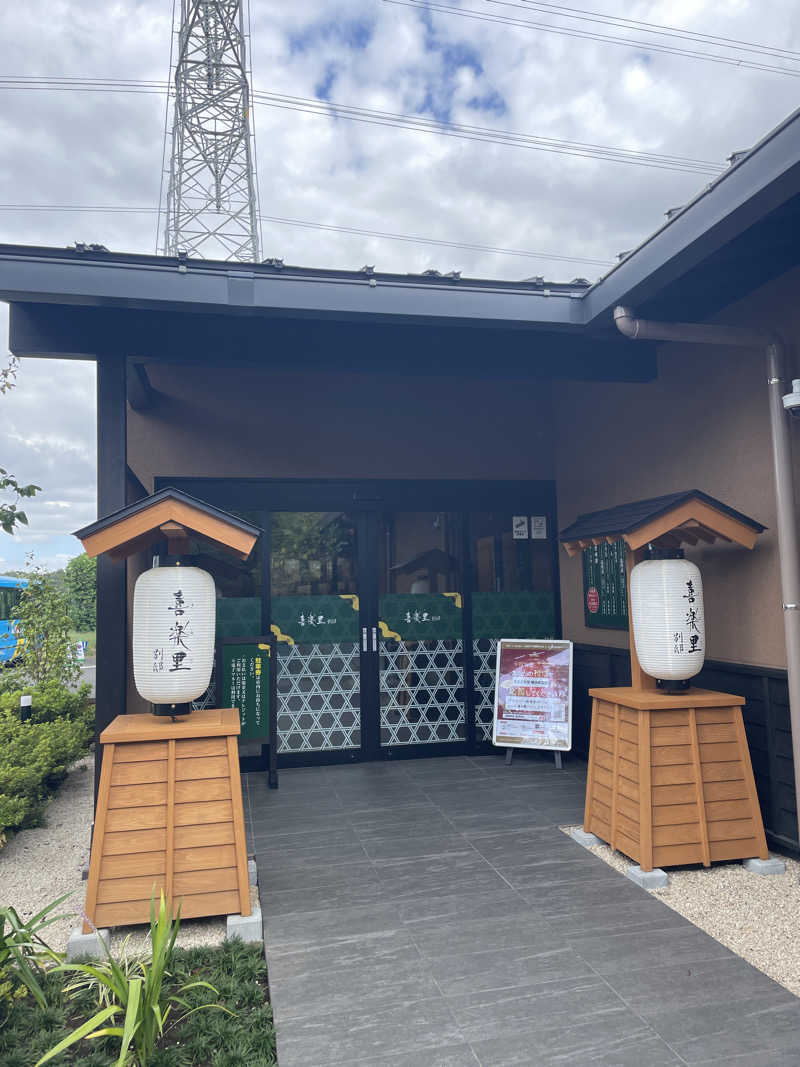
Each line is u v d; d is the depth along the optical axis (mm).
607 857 3715
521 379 4793
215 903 3016
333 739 5809
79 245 3551
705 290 3984
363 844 3969
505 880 3434
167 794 3072
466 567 6133
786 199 2805
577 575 5953
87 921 2840
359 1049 2168
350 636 5891
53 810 4941
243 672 5539
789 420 3584
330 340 4438
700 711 3578
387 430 6047
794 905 3107
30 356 4090
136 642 3316
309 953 2756
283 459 5832
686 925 2930
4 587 13125
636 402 5047
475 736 6059
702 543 4293
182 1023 2373
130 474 5035
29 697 5973
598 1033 2225
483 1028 2260
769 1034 2207
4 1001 2410
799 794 3383
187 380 5723
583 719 5859
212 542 3572
